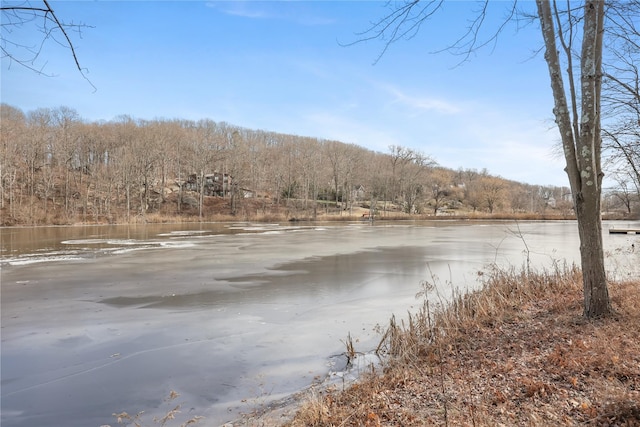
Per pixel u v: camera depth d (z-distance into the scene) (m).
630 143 10.50
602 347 5.46
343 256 22.22
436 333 7.46
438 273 16.83
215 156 73.56
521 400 4.50
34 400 6.04
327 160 87.31
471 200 92.75
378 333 8.88
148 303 11.91
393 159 91.94
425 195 100.06
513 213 81.12
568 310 7.83
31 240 30.95
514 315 8.23
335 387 6.07
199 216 65.50
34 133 59.38
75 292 13.34
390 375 5.98
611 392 4.21
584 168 6.67
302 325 9.64
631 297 7.71
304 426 4.64
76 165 68.94
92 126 71.06
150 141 67.00
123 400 6.01
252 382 6.54
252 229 45.81
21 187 58.16
